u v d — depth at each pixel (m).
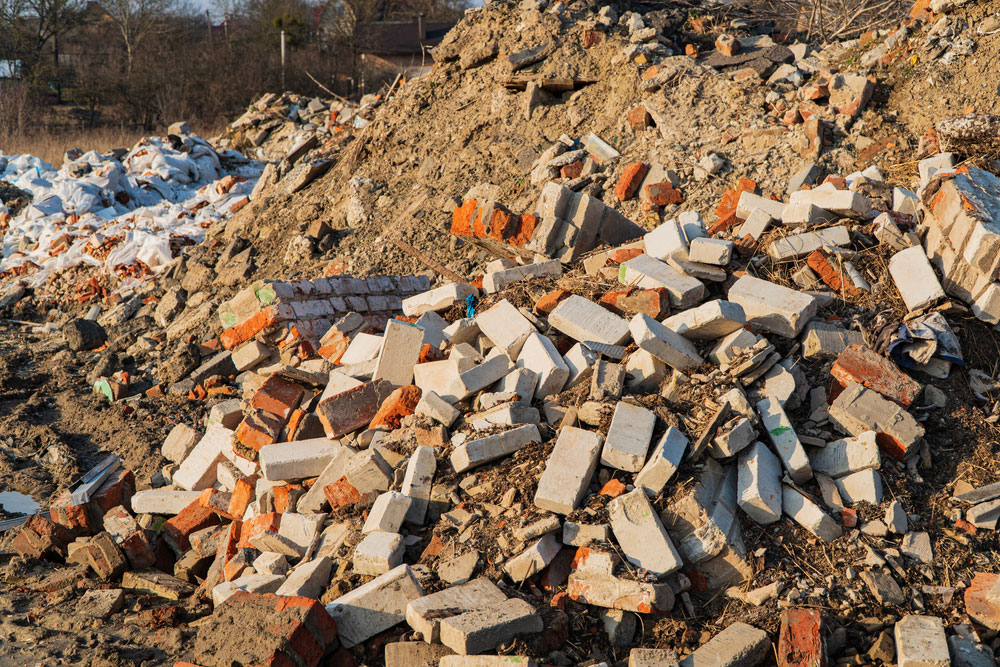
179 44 36.31
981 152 6.05
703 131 8.89
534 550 3.63
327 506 4.65
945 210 5.08
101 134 27.64
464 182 10.05
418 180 10.58
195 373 8.19
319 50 36.88
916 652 3.19
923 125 7.90
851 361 4.37
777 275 5.20
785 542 3.76
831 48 9.92
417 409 4.75
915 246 5.12
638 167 8.63
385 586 3.59
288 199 11.47
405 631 3.57
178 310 9.98
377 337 6.12
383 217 10.20
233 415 5.79
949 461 4.18
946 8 8.64
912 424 4.06
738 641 3.29
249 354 7.24
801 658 3.24
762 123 8.54
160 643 4.00
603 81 10.02
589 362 4.71
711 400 4.20
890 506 3.84
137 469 6.59
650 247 5.71
